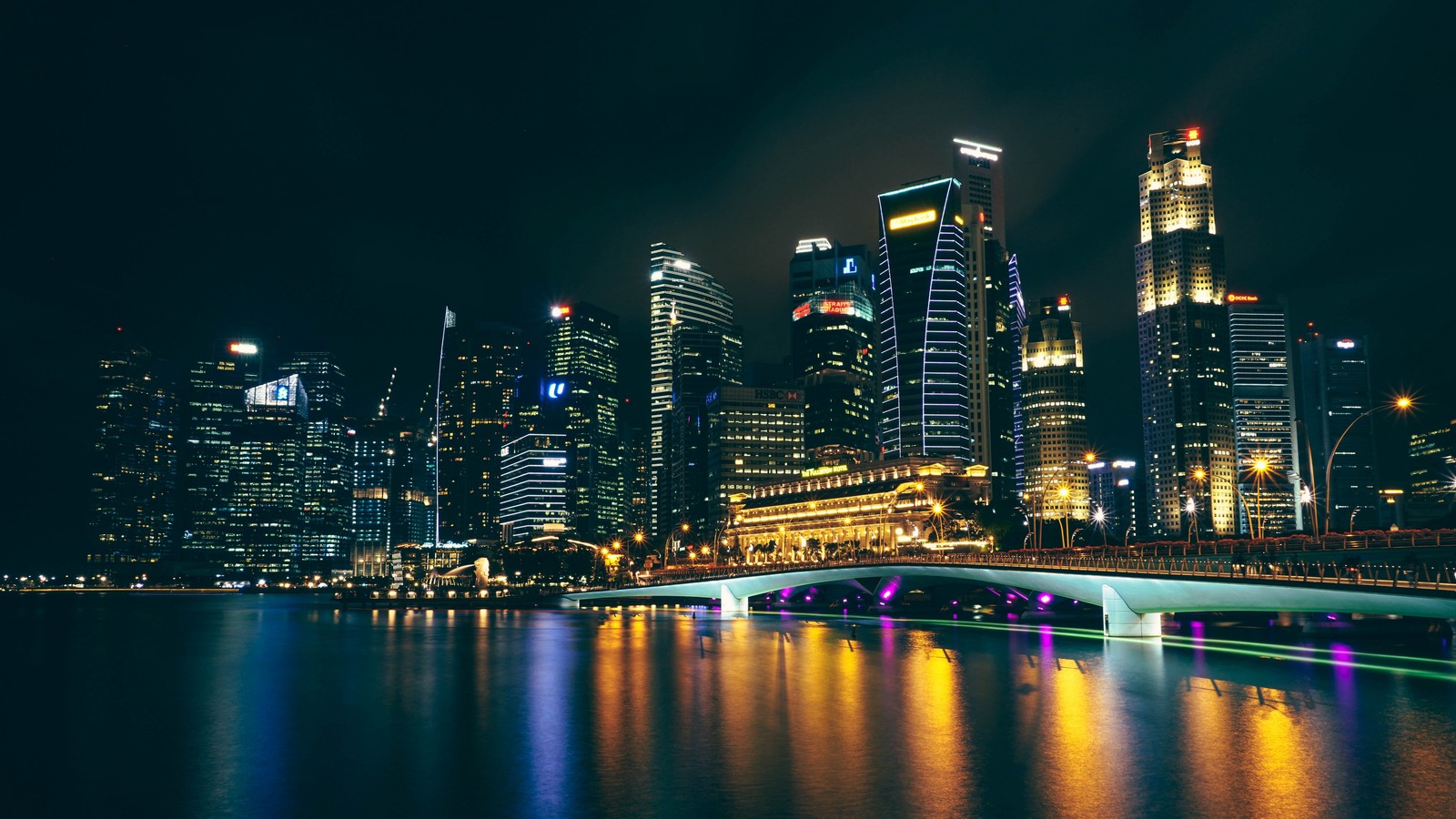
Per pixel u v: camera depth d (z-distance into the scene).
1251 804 51.56
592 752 66.56
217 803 55.38
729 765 61.59
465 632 193.25
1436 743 65.56
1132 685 93.44
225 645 162.75
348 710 87.12
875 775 58.31
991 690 92.62
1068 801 52.38
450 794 56.06
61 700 95.81
